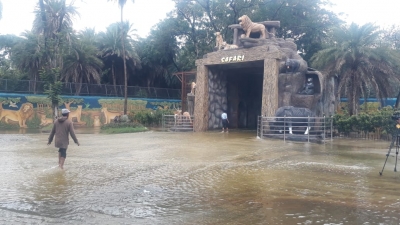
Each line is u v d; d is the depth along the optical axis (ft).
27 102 116.57
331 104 81.46
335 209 20.85
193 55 148.25
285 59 74.02
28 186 26.35
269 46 73.10
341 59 77.97
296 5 130.41
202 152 46.52
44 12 135.54
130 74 162.50
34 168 34.01
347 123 69.82
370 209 20.85
